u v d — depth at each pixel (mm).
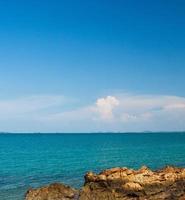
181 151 139750
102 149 164250
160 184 46031
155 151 142250
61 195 50250
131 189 45531
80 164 98688
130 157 117375
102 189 47062
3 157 126688
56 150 163375
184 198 43906
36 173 79688
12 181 68375
